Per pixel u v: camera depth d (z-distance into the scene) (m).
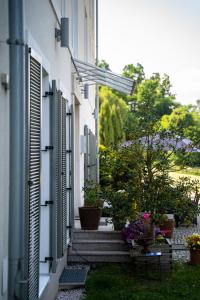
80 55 12.55
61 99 6.90
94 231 9.23
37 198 4.80
